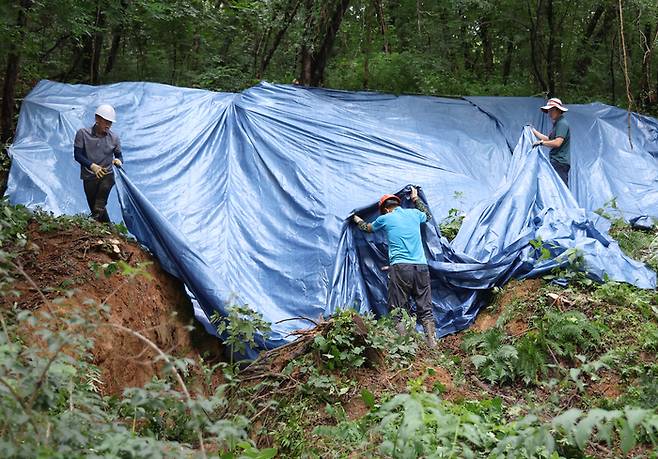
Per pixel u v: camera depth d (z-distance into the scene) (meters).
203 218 10.31
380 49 16.11
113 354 7.16
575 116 13.09
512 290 9.15
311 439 6.62
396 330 8.32
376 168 11.29
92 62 15.62
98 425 4.11
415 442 4.56
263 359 7.88
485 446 5.51
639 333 7.94
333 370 7.50
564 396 7.31
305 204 10.41
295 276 9.67
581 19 16.45
